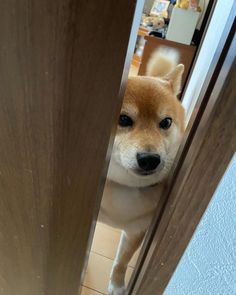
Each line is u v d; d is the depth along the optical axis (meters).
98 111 0.40
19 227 0.60
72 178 0.49
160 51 2.01
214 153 0.45
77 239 0.60
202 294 0.58
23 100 0.40
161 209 0.61
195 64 1.83
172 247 0.59
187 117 1.12
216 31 1.16
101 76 0.37
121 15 0.32
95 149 0.45
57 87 0.39
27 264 0.68
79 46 0.35
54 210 0.55
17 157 0.48
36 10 0.33
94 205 0.53
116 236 1.33
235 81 0.39
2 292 0.80
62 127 0.43
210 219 0.51
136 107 0.82
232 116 0.42
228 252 0.50
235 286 0.51
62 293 0.76
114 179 0.85
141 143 0.78
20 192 0.53
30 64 0.37
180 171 0.53
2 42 0.36
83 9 0.32
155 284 0.68
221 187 0.48
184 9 2.23
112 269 1.12
